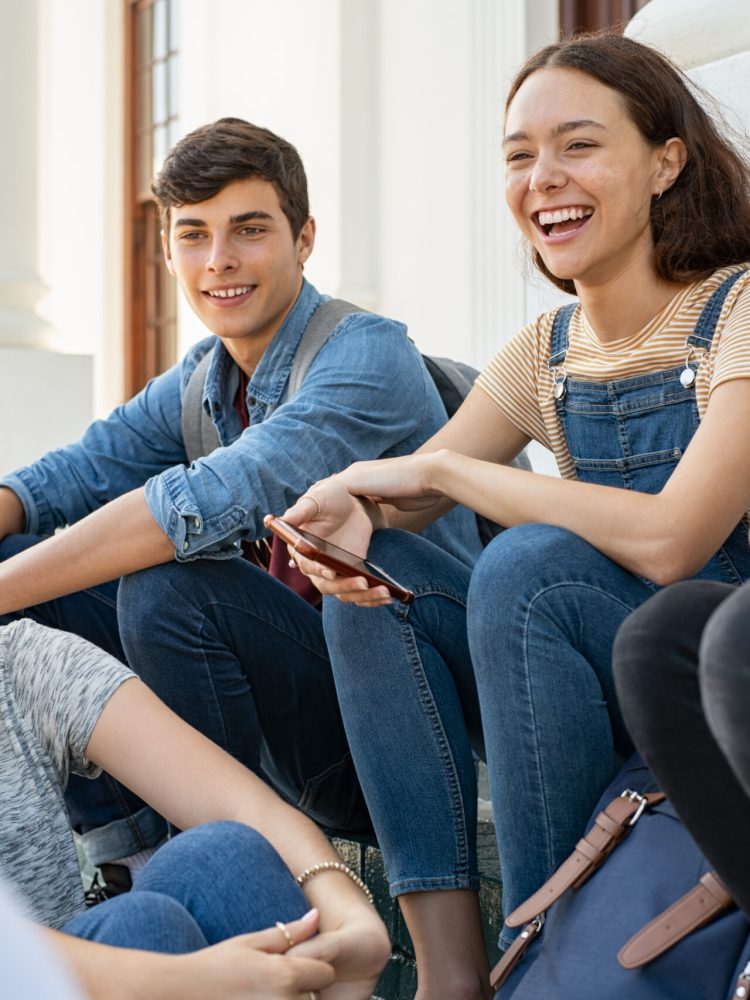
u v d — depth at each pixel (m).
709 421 1.83
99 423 2.90
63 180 8.87
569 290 2.17
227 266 2.54
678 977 1.45
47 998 0.90
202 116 6.88
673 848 1.54
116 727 1.77
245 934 1.56
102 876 2.45
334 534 2.06
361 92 5.71
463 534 2.52
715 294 1.94
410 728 1.98
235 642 2.26
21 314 5.52
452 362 2.79
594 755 1.80
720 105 2.51
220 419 2.74
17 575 2.23
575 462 2.11
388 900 2.39
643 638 1.41
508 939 1.80
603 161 1.94
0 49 5.72
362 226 5.73
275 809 1.73
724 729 1.22
